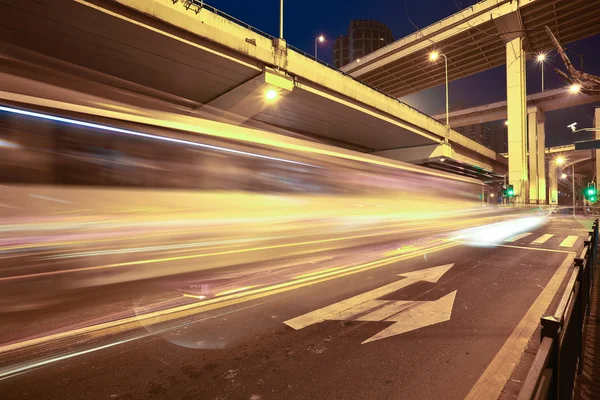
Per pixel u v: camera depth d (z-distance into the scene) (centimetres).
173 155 1444
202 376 283
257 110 2850
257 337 361
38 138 1140
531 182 7206
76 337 355
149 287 538
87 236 973
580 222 2208
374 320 411
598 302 543
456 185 4316
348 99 3192
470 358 321
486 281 602
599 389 295
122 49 2131
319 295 507
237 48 2259
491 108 7675
